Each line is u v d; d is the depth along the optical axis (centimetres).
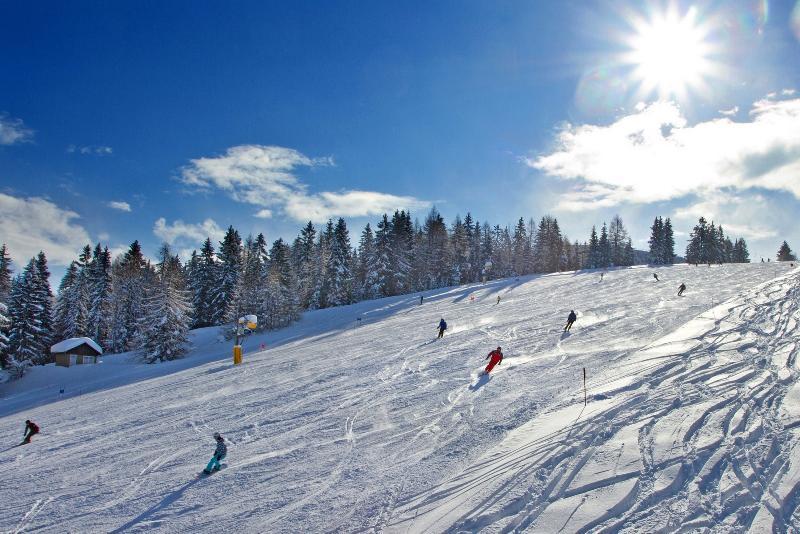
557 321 3084
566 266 10288
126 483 1273
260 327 5588
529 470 975
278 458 1327
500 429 1297
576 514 800
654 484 852
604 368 1725
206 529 988
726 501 788
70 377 4450
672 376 1453
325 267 7238
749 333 1917
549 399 1467
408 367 2275
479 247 9606
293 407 1820
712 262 10269
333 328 4622
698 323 2262
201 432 1652
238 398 2080
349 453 1303
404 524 888
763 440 962
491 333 2934
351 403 1778
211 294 6506
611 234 11281
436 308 4881
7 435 1988
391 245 7550
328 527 934
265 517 1005
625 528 749
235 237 6681
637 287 4750
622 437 1045
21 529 1073
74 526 1064
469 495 934
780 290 3031
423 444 1296
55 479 1353
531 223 10269
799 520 729
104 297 6053
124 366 4606
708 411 1130
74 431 1884
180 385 2614
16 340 4784
